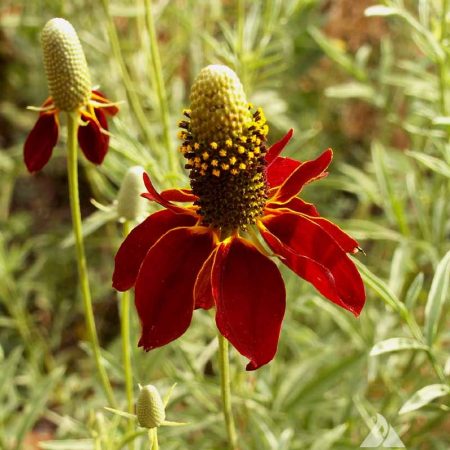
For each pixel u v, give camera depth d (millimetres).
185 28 420
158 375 380
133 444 293
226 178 251
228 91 247
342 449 311
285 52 461
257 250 249
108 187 367
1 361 349
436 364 278
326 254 245
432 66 452
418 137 404
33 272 426
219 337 260
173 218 257
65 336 477
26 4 468
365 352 333
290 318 342
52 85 266
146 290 241
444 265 278
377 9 317
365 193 394
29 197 560
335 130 524
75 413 389
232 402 333
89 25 436
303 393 331
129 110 412
